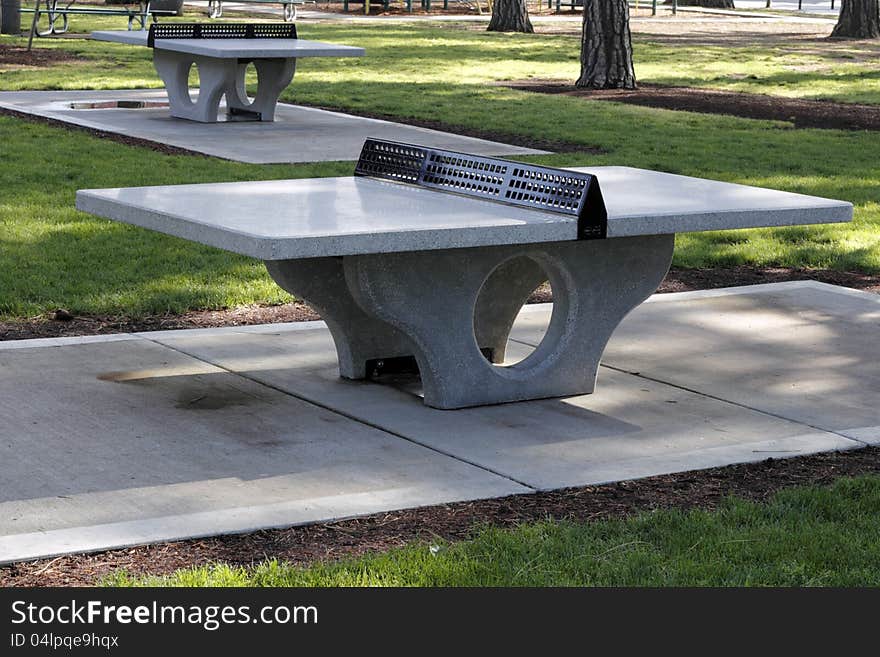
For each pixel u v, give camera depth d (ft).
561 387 23.11
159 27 60.13
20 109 60.54
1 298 28.40
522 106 69.26
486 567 15.52
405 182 24.70
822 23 158.51
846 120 67.92
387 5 153.99
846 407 22.85
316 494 17.99
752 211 21.90
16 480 18.15
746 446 20.61
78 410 21.40
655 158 51.67
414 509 17.61
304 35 113.60
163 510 17.21
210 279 31.27
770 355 26.16
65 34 106.52
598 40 80.94
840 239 38.24
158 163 46.44
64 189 41.24
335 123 60.18
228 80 58.65
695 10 178.40
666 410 22.48
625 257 23.00
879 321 29.12
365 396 22.82
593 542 16.39
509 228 19.90
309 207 21.42
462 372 22.20
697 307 30.12
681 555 16.01
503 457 19.81
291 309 29.35
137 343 25.80
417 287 21.42
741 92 80.74
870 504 17.89
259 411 21.72
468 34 124.36
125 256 33.19
